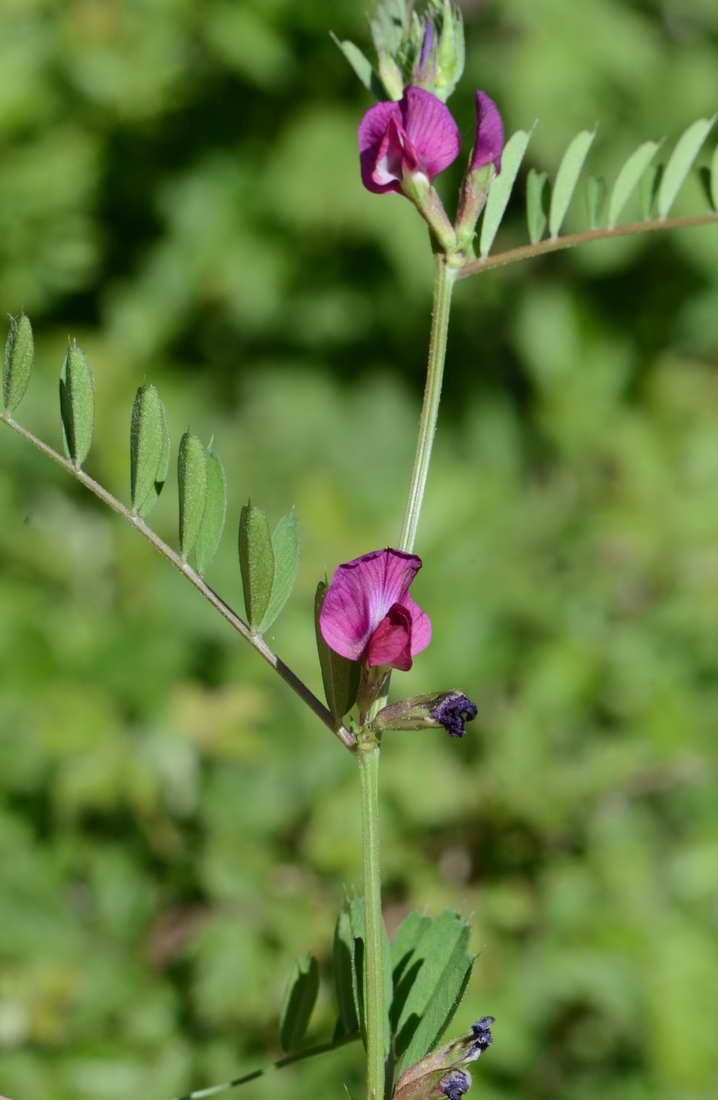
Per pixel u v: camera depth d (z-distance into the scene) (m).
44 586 1.20
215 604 0.53
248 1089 0.89
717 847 1.05
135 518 0.53
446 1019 0.54
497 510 1.23
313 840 1.00
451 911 0.55
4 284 1.51
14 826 1.00
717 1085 0.98
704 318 1.55
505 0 1.47
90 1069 0.90
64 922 0.97
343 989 0.56
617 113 1.49
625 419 1.46
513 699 1.09
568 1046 1.02
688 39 1.55
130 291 1.58
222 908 0.96
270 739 1.05
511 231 1.53
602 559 1.19
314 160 1.52
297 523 0.53
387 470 1.51
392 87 0.55
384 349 1.63
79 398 0.53
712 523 1.24
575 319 1.55
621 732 1.08
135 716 1.05
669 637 1.12
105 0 1.52
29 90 1.51
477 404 1.60
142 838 1.01
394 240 1.52
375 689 0.52
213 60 1.53
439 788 1.01
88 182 1.53
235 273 1.58
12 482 1.30
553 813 1.01
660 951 1.00
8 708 1.03
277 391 1.59
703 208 1.48
